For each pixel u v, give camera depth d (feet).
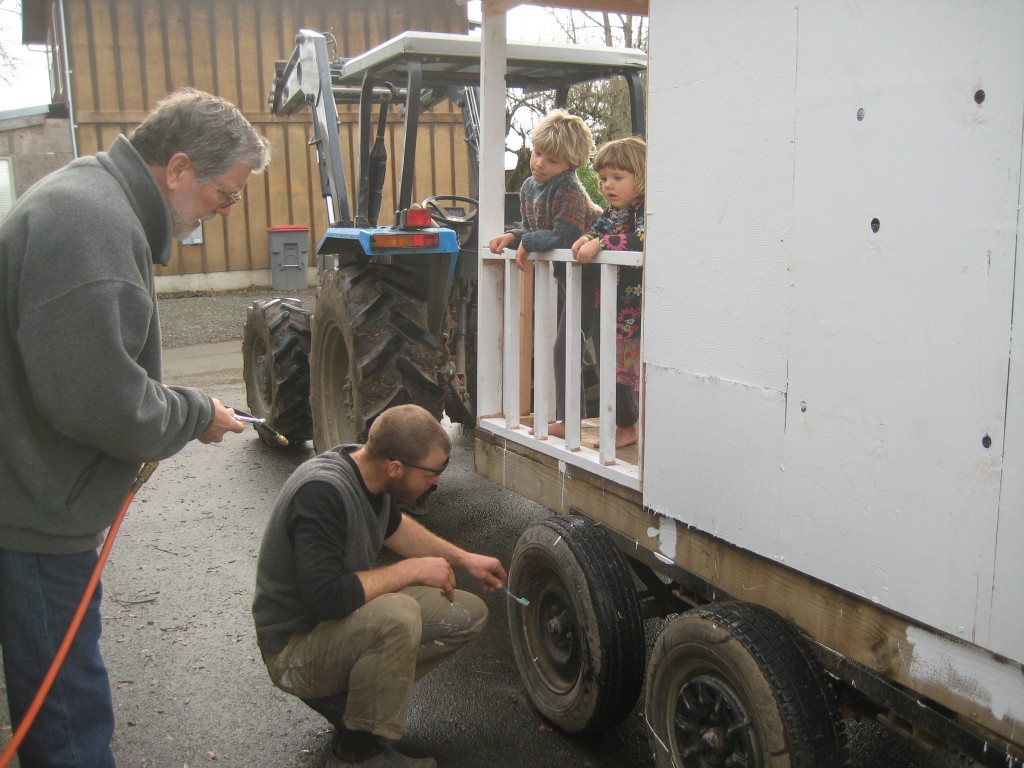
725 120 6.95
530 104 33.47
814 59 6.13
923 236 5.47
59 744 6.53
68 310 5.94
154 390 6.49
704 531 7.53
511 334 10.31
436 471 8.05
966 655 5.46
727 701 6.89
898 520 5.78
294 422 18.79
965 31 5.14
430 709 9.75
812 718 6.41
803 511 6.50
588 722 8.68
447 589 8.27
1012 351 5.02
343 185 16.30
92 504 6.50
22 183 42.11
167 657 10.84
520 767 8.72
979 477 5.24
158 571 13.28
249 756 8.95
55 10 45.16
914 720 5.84
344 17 44.04
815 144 6.16
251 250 43.60
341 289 14.89
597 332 12.01
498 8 10.40
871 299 5.84
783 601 6.88
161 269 42.04
